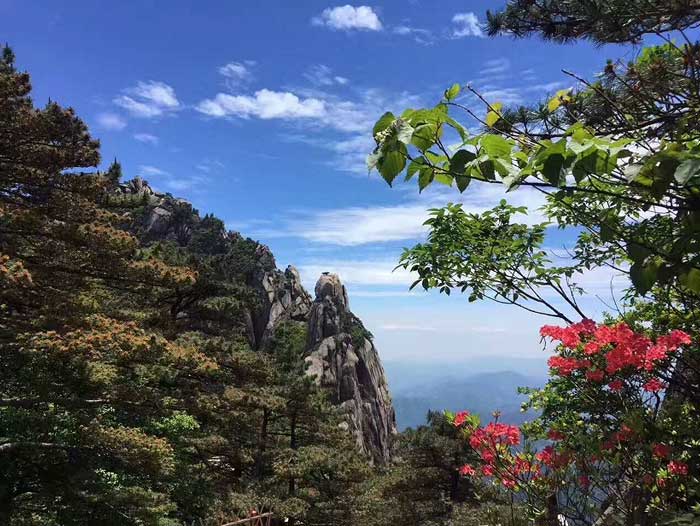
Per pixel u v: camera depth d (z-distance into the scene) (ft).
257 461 66.23
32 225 37.91
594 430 12.05
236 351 61.77
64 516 31.78
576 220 14.35
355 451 79.36
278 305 258.16
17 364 33.06
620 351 11.12
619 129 11.36
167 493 42.93
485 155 5.12
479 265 16.99
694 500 10.37
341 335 245.24
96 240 38.34
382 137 5.47
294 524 64.03
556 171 4.73
